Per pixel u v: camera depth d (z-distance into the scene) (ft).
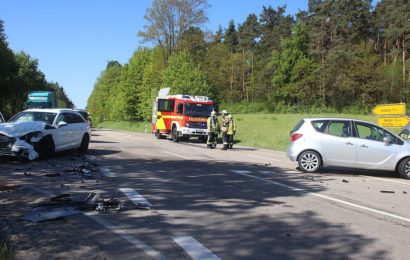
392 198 32.99
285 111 267.18
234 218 25.31
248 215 26.14
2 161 47.47
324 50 260.62
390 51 258.98
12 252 18.22
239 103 299.38
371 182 41.52
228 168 48.93
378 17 268.62
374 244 20.93
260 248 19.89
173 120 99.91
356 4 264.52
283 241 21.04
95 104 420.77
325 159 46.91
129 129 212.84
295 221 24.98
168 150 72.33
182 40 215.92
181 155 63.72
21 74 281.74
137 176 40.55
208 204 28.96
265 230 22.93
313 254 19.24
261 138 106.93
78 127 59.06
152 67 221.46
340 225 24.30
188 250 19.34
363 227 24.00
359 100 240.32
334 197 32.73
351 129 47.14
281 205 29.27
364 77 235.81
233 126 81.97
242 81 314.76
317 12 272.92
